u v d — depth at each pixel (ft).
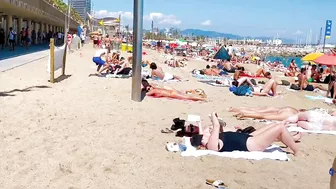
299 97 44.98
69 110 26.48
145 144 19.74
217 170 16.60
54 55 39.37
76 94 33.45
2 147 17.52
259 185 15.21
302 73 52.80
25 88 34.32
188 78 57.41
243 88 42.22
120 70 49.90
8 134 19.58
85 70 54.90
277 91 48.85
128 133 21.62
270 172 16.80
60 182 14.24
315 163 18.60
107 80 44.88
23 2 78.28
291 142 19.58
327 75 68.54
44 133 20.29
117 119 24.95
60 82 40.40
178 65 83.56
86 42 177.68
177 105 32.24
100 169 15.83
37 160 16.26
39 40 138.31
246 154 18.65
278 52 363.56
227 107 33.22
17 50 83.71
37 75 43.83
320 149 21.16
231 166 17.20
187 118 24.86
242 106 34.50
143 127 23.31
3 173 14.67
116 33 213.87
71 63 65.05
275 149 20.10
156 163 17.01
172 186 14.61
